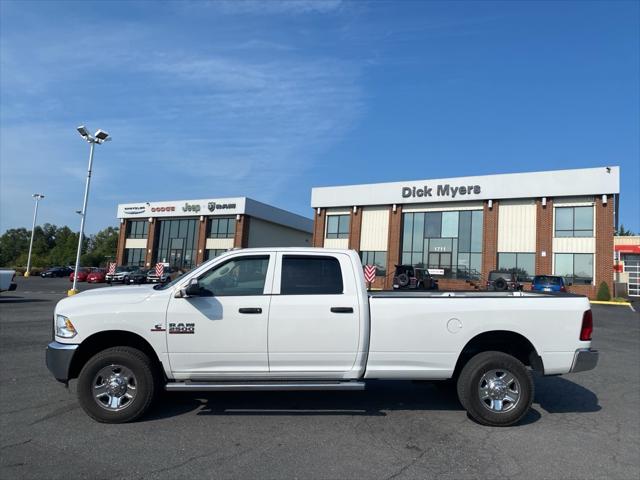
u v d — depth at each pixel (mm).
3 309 17094
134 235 56281
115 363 5258
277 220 55750
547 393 7195
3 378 7117
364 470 4164
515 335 5707
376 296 5652
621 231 72312
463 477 4070
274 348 5332
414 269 30328
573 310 5641
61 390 6496
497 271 28578
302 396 6527
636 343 12617
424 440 4957
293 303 5391
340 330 5391
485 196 34562
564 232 32062
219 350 5305
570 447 4859
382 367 5449
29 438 4762
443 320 5508
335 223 41344
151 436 4875
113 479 3881
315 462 4309
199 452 4484
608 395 7086
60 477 3896
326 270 5613
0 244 111375
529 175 33125
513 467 4309
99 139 25797
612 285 30062
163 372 5512
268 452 4523
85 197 25953
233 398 6352
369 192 39281
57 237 125938
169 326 5285
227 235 51375
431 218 37375
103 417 5207
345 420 5562
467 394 5445
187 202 52688
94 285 40375
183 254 53125
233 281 5543
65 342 5254
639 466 4398
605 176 30609
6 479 3838
